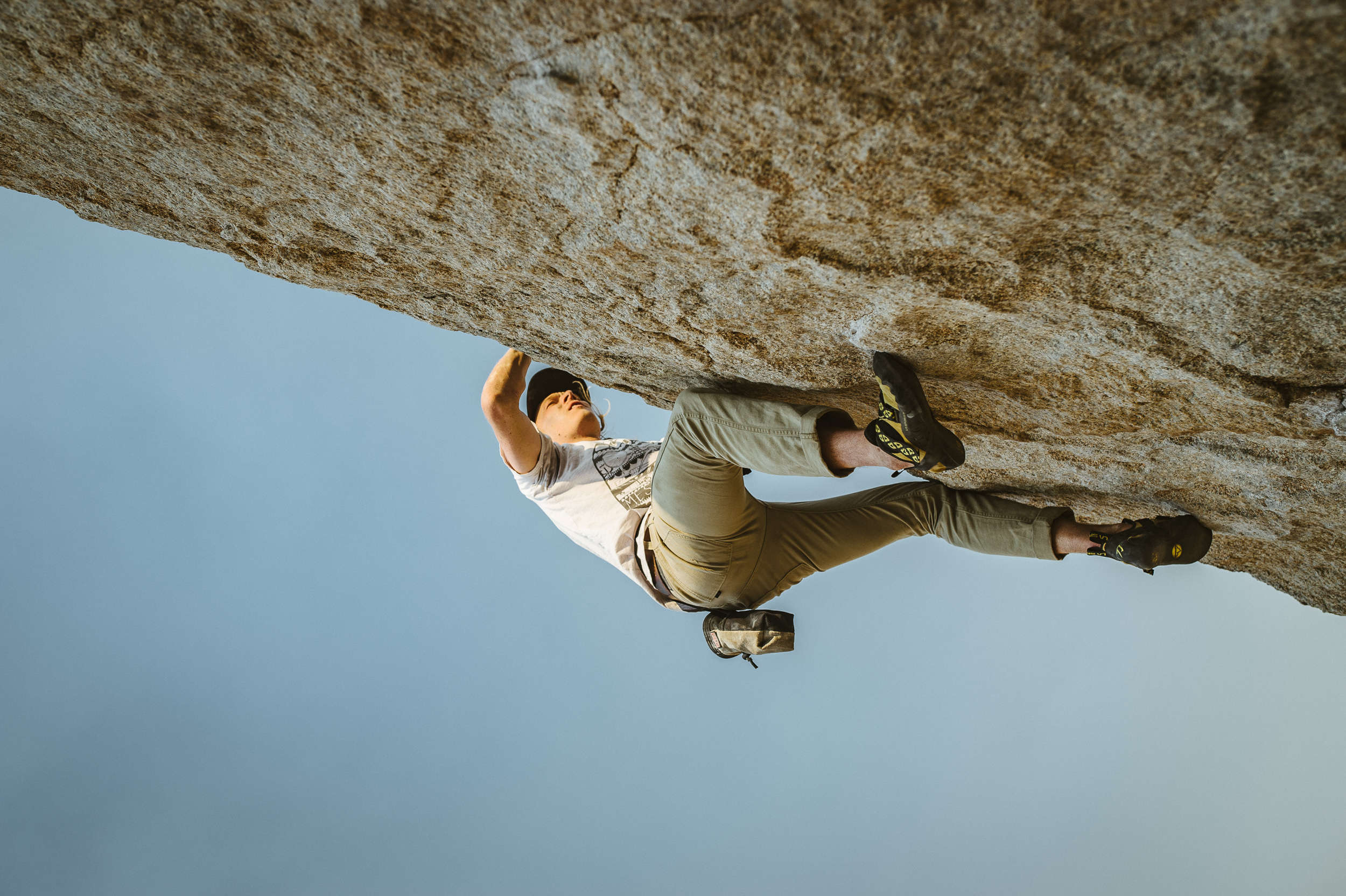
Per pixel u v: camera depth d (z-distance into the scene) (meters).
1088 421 1.93
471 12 1.17
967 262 1.46
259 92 1.43
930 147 1.21
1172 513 2.34
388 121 1.42
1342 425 1.64
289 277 2.02
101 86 1.48
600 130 1.33
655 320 1.88
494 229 1.67
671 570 2.38
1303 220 1.23
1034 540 2.17
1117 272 1.43
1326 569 2.54
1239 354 1.55
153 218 1.90
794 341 1.83
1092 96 1.09
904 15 1.03
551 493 2.71
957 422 2.12
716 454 2.03
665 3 1.09
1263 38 0.97
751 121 1.23
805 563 2.40
